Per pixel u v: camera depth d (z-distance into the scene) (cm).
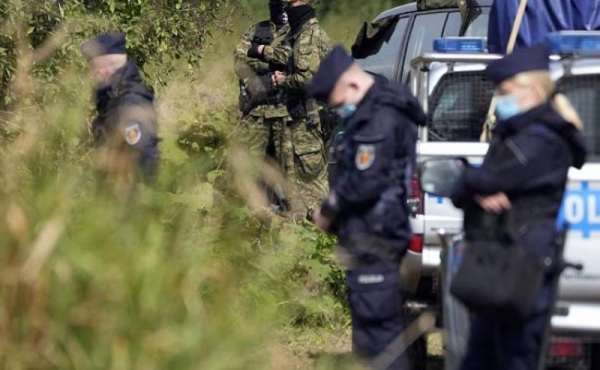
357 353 2094
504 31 2658
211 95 2078
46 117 1617
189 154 1814
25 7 2919
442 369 2605
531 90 1786
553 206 1792
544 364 1806
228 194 1677
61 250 1434
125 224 1477
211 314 1453
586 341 1966
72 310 1420
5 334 1407
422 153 2194
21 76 2147
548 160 1773
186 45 3541
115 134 1725
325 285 2598
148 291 1426
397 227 2064
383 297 2066
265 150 3403
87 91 2011
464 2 3694
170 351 1412
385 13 4156
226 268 1495
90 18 3111
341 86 2064
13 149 1568
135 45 3388
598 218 1989
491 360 1838
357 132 2042
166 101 1988
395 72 3941
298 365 1638
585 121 2125
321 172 3384
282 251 1711
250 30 3444
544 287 1795
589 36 2114
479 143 2191
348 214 2066
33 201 1470
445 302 2003
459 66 2291
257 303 1508
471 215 1805
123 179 1570
